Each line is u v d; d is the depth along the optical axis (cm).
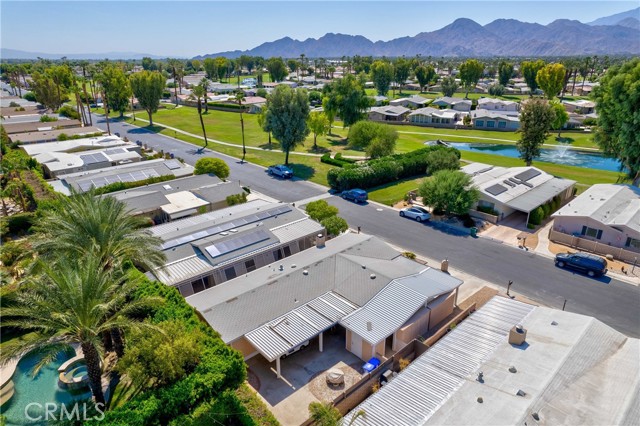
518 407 1631
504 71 17138
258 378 2264
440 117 10344
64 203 2791
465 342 2138
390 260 3142
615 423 1538
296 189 5453
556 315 2311
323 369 2328
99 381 2019
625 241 3631
